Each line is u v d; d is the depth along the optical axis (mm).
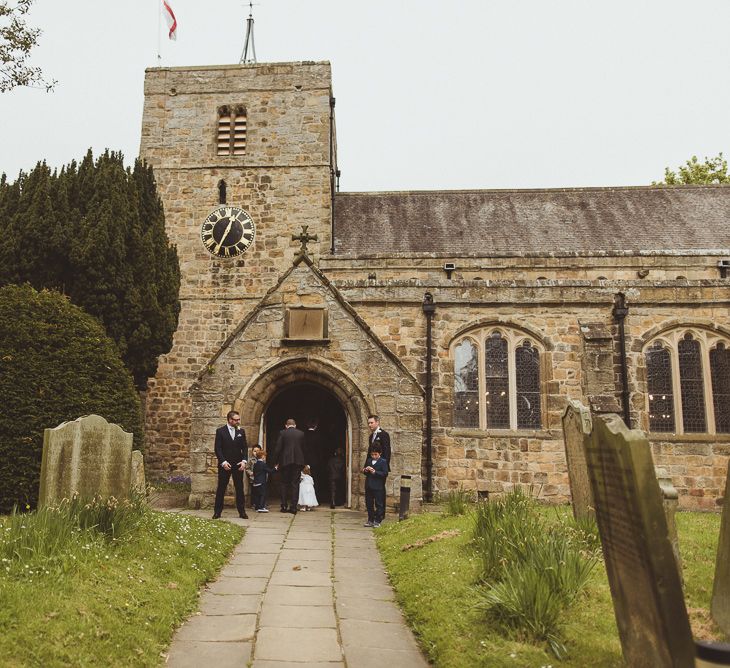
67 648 5531
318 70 26344
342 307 15281
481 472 16922
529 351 17703
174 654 6141
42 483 8797
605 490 5648
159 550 8703
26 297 13727
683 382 17359
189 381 23719
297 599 7922
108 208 18484
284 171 25453
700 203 26109
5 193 18734
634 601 5195
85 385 13234
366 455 14773
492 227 25094
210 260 24703
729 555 6668
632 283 17750
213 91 26422
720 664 4598
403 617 7402
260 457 14445
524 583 6477
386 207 26594
